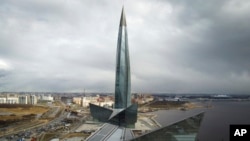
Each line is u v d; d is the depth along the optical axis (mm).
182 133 104938
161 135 104375
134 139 105438
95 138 177250
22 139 196500
